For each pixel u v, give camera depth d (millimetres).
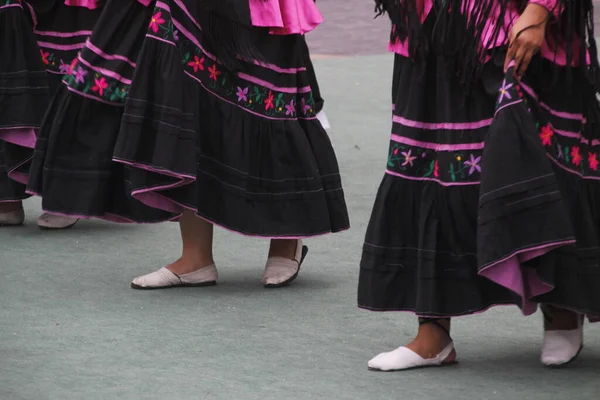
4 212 15062
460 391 8758
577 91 8922
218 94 11742
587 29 8867
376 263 9273
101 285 12148
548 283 8602
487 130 8844
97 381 8953
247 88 11891
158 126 11188
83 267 12938
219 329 10531
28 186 12117
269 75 11984
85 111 11820
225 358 9625
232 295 11844
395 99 9414
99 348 9852
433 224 9023
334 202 12422
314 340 10211
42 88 14445
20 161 14578
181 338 10211
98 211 11883
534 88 8867
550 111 8922
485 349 9945
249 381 9000
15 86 14305
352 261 13406
